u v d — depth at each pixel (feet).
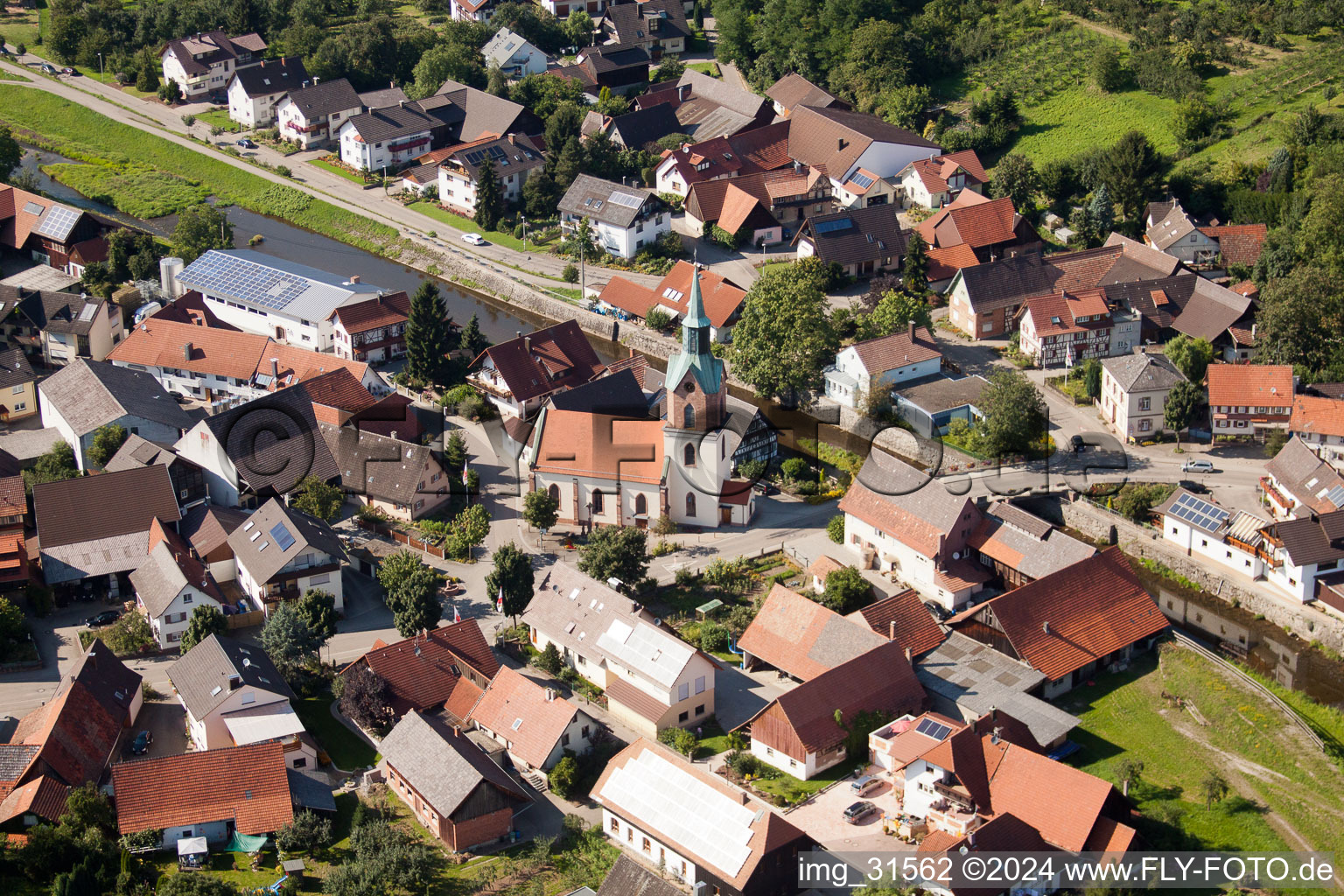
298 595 513.86
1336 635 503.20
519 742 441.27
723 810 394.52
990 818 401.70
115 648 497.05
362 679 456.86
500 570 508.12
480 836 410.72
